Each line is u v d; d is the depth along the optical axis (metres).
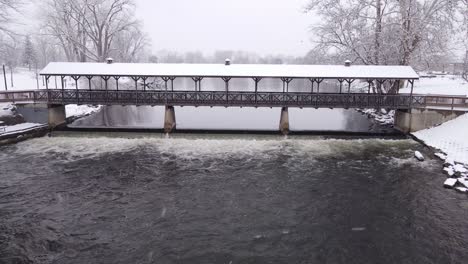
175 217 13.48
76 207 14.21
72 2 44.50
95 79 49.19
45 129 25.00
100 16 47.06
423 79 47.53
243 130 25.28
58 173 17.77
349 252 11.30
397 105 24.52
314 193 15.64
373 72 24.39
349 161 19.81
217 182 16.86
